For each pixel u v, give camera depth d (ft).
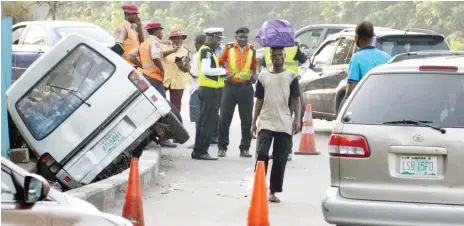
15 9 99.19
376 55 49.14
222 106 66.64
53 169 52.65
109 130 53.01
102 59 53.36
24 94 52.65
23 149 56.08
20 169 26.12
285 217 45.55
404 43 75.20
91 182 52.90
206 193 52.24
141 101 53.26
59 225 25.80
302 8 192.24
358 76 49.19
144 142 55.01
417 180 35.22
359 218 35.65
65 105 52.95
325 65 81.92
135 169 38.78
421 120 35.58
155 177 55.31
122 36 70.59
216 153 69.56
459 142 34.94
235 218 45.47
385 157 35.55
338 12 185.88
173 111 62.03
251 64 66.18
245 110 66.59
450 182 34.94
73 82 53.21
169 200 49.98
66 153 52.60
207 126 65.46
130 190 38.68
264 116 48.24
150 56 66.23
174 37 76.13
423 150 35.19
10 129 55.83
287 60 66.49
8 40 52.08
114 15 182.19
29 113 52.80
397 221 35.17
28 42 91.04
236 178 57.57
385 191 35.53
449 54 41.65
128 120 53.21
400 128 35.55
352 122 36.24
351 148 35.94
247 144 67.26
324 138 81.41
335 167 36.29
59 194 26.99
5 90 51.29
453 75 36.24
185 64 77.51
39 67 52.80
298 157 67.92
